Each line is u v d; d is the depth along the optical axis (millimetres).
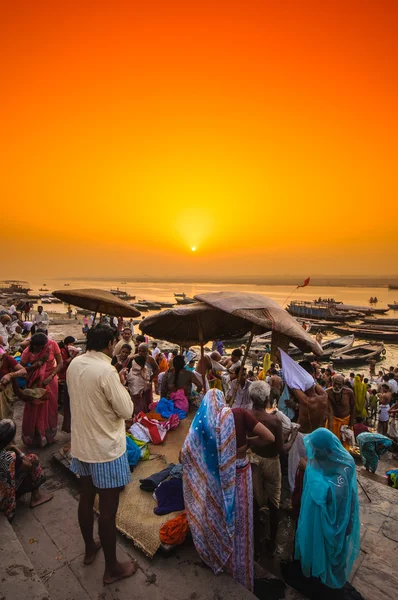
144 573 2791
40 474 3607
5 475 3248
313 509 2963
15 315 21141
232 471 2791
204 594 2609
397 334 38562
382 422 11750
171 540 2982
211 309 4605
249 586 2883
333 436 3051
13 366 4656
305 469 3326
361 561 3283
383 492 4395
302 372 4672
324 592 2941
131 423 5305
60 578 2719
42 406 4688
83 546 3059
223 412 2871
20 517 3408
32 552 2979
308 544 2984
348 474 2971
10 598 2363
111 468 2641
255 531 3588
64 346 6559
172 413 5555
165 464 4320
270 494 3465
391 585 3021
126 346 6125
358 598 2893
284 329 3602
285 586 2928
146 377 5910
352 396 6465
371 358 28219
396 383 14516
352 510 2949
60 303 67062
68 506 3586
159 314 4906
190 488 2914
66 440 4949
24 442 4727
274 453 3418
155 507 3467
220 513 2807
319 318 56281
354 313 58438
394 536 3611
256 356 21578
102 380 2609
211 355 7289
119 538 3176
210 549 2779
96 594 2586
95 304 6023
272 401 6254
